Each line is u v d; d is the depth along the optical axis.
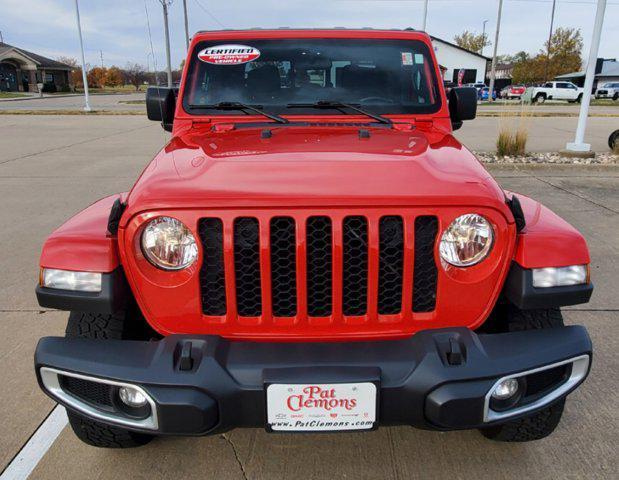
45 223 6.11
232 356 1.90
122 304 2.05
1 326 3.71
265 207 1.89
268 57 3.16
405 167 2.11
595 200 7.05
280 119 2.98
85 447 2.56
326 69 3.16
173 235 1.91
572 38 55.44
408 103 3.11
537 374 2.04
